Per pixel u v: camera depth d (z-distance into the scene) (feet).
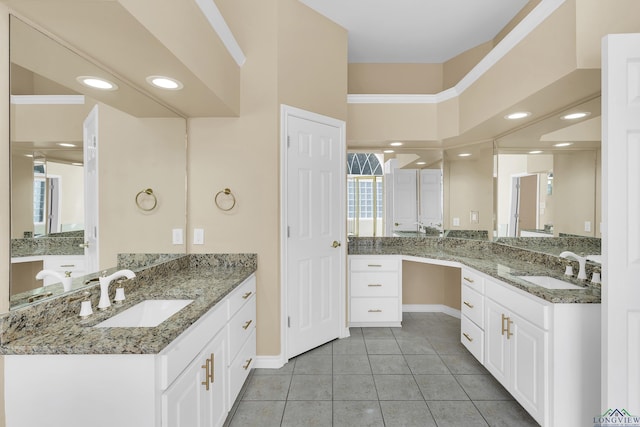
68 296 4.46
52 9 3.64
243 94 8.04
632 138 4.44
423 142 11.43
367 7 9.12
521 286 6.15
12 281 3.76
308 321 9.05
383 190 12.61
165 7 4.47
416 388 7.34
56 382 3.60
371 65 12.65
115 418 3.58
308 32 8.92
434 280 12.77
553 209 7.90
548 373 5.51
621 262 4.43
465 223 11.58
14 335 3.70
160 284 6.32
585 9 5.41
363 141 11.32
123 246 5.84
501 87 7.80
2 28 3.59
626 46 4.41
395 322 11.09
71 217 4.65
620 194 4.43
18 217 3.84
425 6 9.16
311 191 9.01
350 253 11.00
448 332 10.65
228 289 5.91
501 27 10.22
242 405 6.71
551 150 7.94
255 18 8.09
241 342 6.82
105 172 5.36
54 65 4.28
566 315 5.38
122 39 4.29
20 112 3.84
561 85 6.17
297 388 7.32
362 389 7.29
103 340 3.65
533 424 6.12
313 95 9.00
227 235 8.07
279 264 8.19
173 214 7.45
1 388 3.62
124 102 5.77
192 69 5.31
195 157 8.04
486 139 10.75
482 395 7.08
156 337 3.72
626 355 4.44
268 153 8.04
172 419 3.87
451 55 12.06
